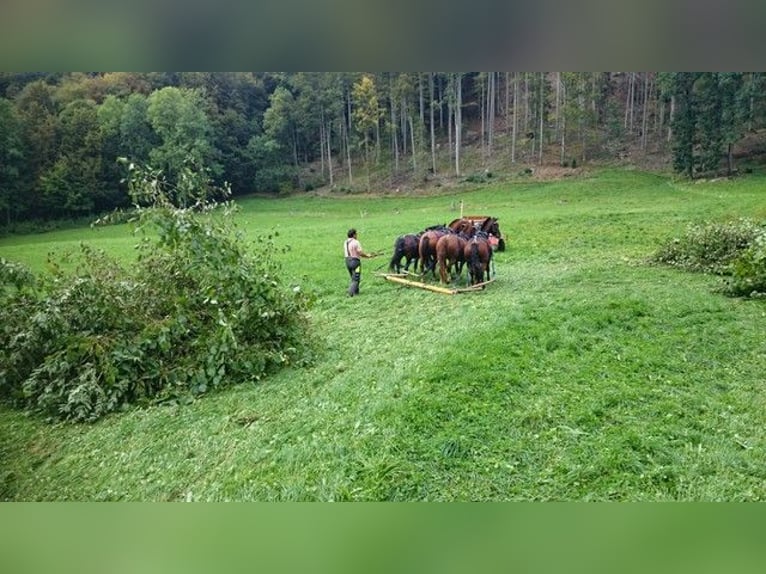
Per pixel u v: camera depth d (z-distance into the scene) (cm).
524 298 962
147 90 6556
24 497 473
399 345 784
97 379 655
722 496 394
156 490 464
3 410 676
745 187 3284
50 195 4859
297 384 680
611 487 415
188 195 863
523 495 411
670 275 1127
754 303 872
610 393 574
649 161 4738
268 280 794
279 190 6275
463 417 530
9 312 724
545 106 5712
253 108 7225
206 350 711
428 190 5244
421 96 5700
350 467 462
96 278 761
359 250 1144
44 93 5572
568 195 3925
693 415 531
